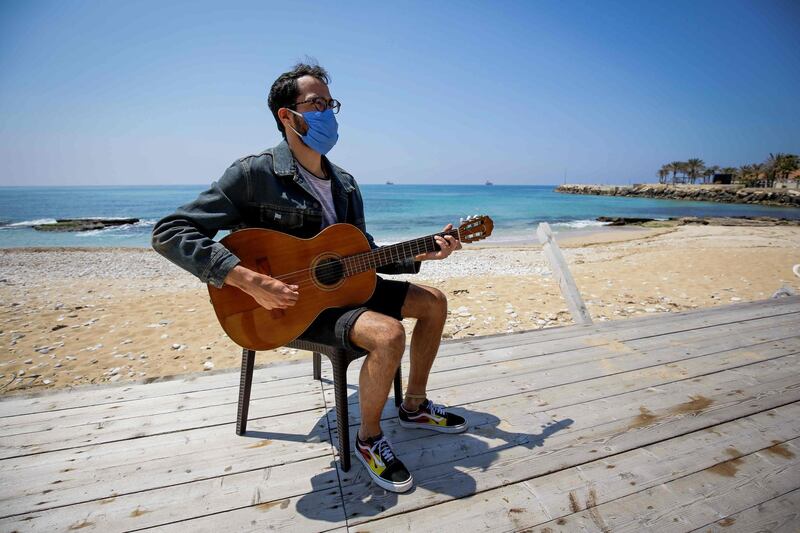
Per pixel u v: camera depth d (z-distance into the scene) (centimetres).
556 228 2603
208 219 184
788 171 8056
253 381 291
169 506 176
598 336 370
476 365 313
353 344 180
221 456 209
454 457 207
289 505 176
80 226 2516
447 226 221
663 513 170
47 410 251
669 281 877
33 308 701
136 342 548
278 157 202
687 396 265
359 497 180
